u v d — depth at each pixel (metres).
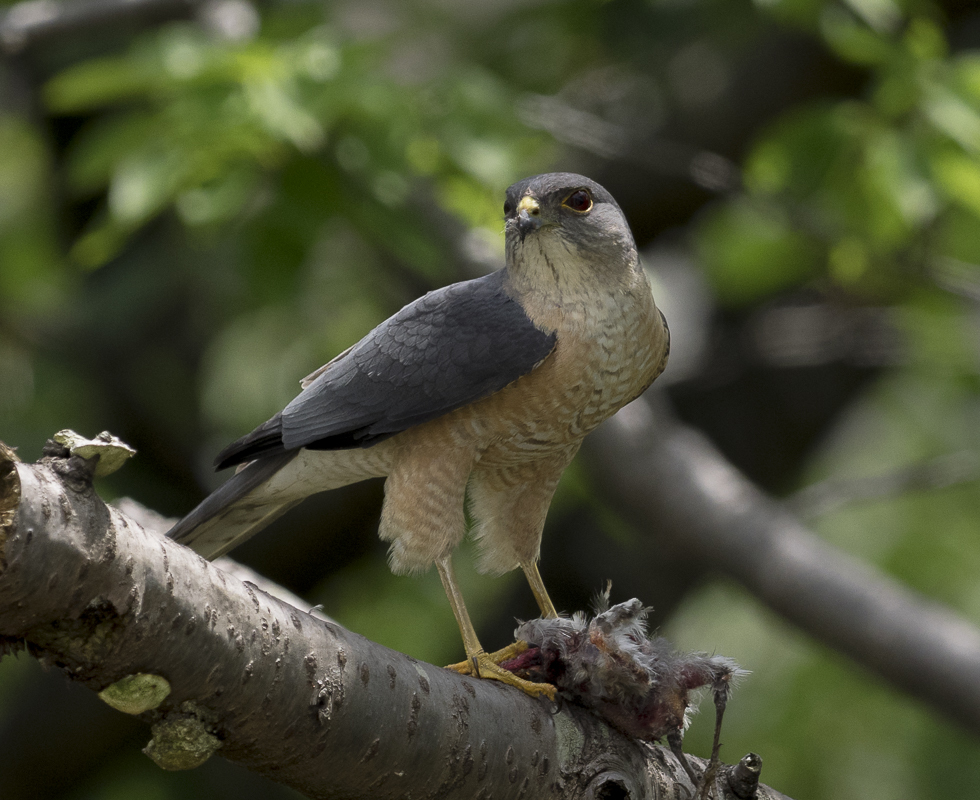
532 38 13.78
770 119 12.12
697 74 12.74
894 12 10.17
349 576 14.26
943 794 11.82
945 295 11.73
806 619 9.77
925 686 9.31
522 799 4.85
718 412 12.83
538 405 6.32
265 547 12.55
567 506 13.18
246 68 8.70
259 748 4.28
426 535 6.21
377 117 8.80
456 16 14.30
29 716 12.30
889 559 13.39
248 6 11.45
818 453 14.41
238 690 4.09
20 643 3.86
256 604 4.19
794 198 10.43
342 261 11.62
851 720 12.26
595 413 6.48
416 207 9.44
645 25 13.08
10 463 3.53
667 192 12.25
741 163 12.31
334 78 8.70
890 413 14.85
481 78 9.69
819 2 9.66
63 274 13.99
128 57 8.75
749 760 5.13
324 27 10.21
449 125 9.30
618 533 12.41
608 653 4.99
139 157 8.51
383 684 4.47
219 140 8.46
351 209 8.75
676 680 5.05
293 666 4.21
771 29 12.26
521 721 4.90
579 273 6.37
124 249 12.88
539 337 6.27
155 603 3.86
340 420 6.47
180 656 3.95
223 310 11.84
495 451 6.46
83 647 3.85
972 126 9.16
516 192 6.67
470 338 6.36
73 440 3.77
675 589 12.79
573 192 6.42
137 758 13.09
